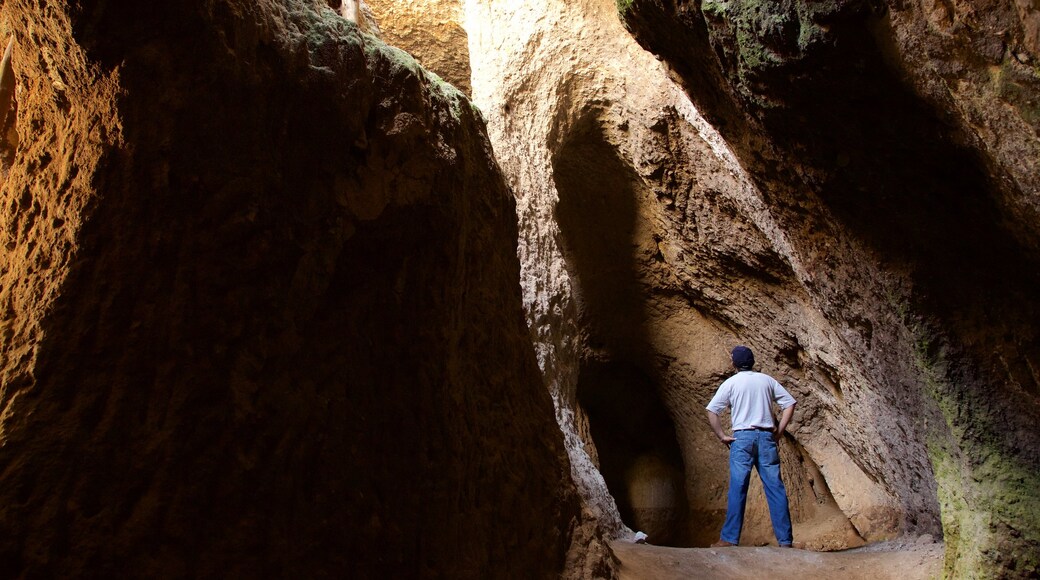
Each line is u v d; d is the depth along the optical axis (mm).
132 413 1273
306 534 1422
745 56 2367
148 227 1340
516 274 2426
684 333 6461
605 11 5250
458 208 1889
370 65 1698
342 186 1608
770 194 3182
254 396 1401
